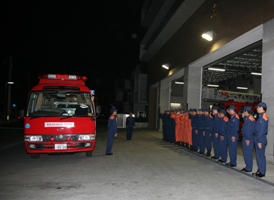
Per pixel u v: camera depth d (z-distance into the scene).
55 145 9.01
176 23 18.14
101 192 5.93
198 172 8.02
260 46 13.05
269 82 9.38
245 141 7.97
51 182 6.69
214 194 5.90
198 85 17.11
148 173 7.77
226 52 13.67
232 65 18.08
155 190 6.12
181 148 13.34
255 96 22.94
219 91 21.83
